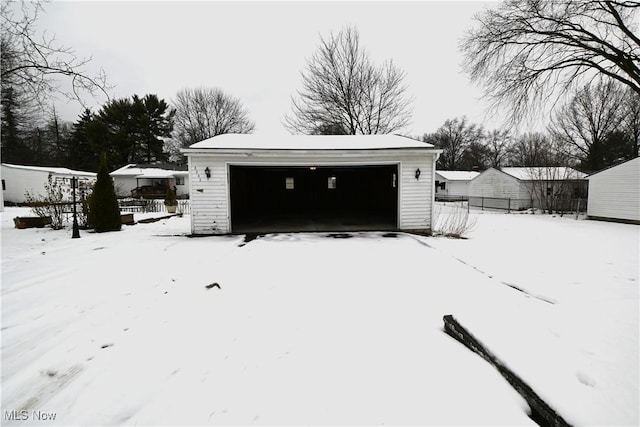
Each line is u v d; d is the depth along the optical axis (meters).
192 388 2.10
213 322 3.12
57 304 3.58
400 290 4.07
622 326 2.94
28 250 6.46
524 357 2.32
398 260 5.74
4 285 4.21
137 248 6.74
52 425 1.78
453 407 1.88
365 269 5.12
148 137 34.19
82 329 2.98
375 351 2.55
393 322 3.11
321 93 22.44
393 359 2.44
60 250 6.48
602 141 23.70
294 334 2.87
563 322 3.01
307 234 8.77
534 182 19.27
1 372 2.29
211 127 35.59
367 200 16.25
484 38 12.96
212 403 1.95
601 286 4.29
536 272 5.02
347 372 2.26
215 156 8.47
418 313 3.33
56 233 8.62
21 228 9.37
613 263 5.66
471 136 44.66
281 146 9.18
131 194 27.39
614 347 2.51
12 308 3.46
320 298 3.79
